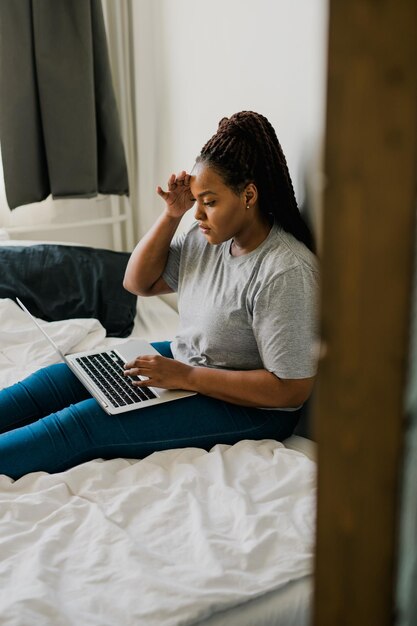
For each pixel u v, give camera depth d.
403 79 0.47
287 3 1.68
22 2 2.38
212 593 1.13
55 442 1.49
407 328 0.51
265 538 1.24
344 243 0.51
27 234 2.76
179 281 1.74
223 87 2.06
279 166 1.54
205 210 1.53
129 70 2.68
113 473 1.46
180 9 2.25
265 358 1.53
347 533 0.57
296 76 1.67
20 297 2.22
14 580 1.16
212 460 1.48
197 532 1.26
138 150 2.67
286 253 1.51
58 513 1.31
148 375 1.57
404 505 0.59
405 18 0.46
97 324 2.12
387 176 0.49
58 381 1.72
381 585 0.58
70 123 2.51
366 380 0.53
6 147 2.49
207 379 1.57
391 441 0.54
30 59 2.44
